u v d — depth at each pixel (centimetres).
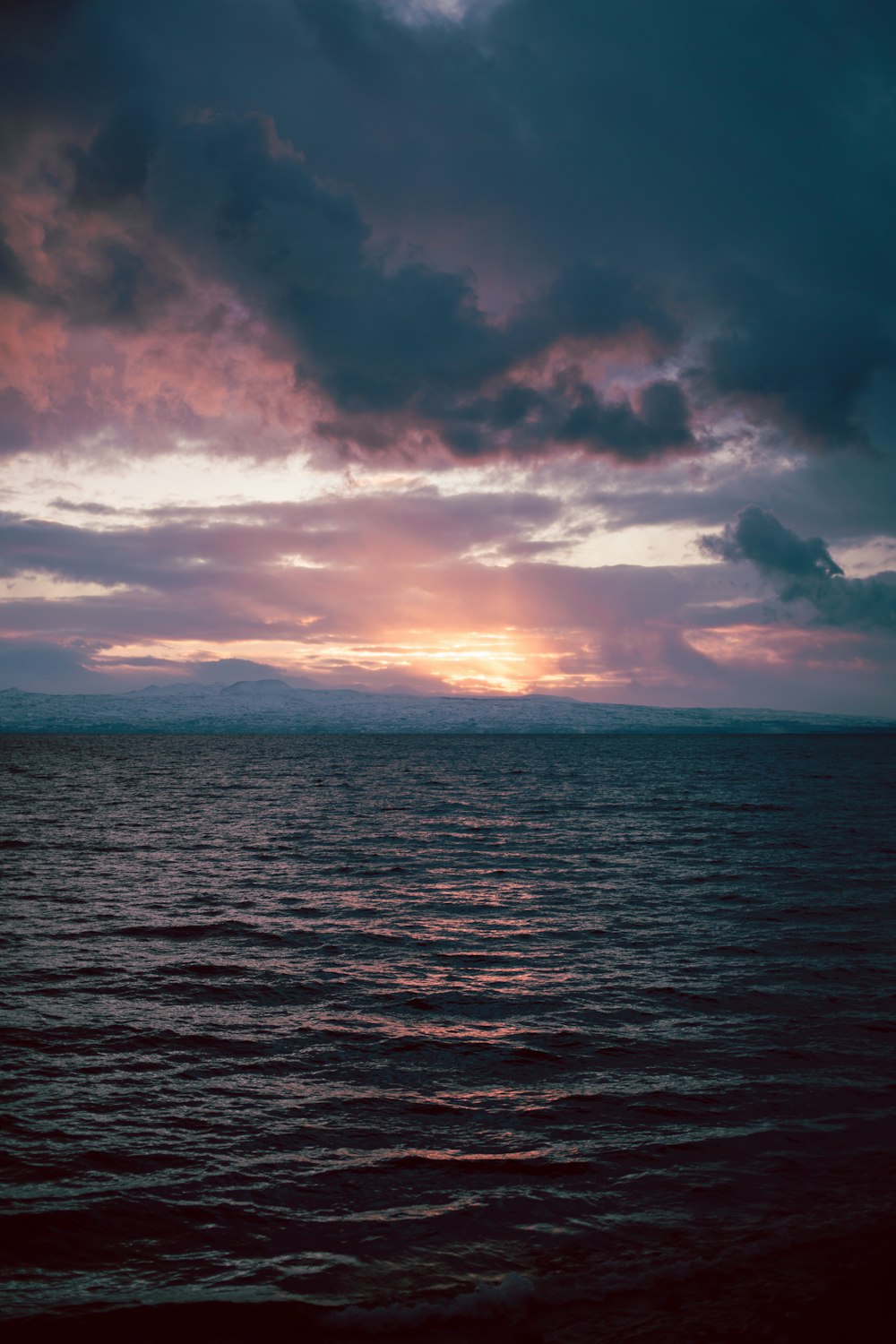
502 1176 934
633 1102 1129
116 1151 981
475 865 3412
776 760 16675
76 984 1662
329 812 5872
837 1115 1085
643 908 2505
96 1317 691
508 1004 1574
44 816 5278
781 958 1895
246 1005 1554
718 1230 821
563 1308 704
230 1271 759
